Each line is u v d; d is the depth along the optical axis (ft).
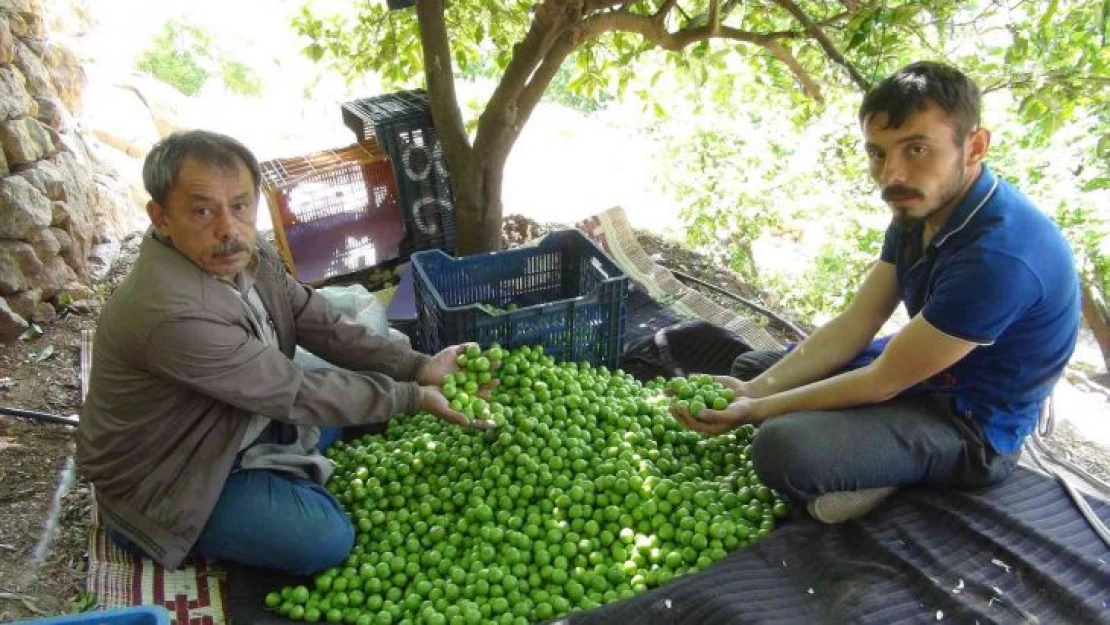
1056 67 15.76
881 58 15.52
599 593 11.01
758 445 11.28
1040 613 9.64
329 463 12.41
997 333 10.13
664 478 12.37
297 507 11.02
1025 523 10.77
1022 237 9.97
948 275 10.24
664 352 16.39
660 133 29.09
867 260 27.22
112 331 10.03
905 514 11.35
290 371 10.64
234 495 10.87
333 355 12.77
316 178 18.39
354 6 22.61
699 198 27.07
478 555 11.45
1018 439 11.35
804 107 21.22
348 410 11.05
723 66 20.21
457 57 21.39
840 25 16.88
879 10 14.11
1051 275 10.07
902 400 11.61
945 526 11.06
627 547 11.55
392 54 21.07
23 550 11.19
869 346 13.21
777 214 27.12
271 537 10.83
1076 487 11.87
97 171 22.11
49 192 17.69
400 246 20.12
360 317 15.37
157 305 9.69
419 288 15.88
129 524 10.79
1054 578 9.93
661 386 15.02
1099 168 23.06
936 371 10.58
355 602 11.05
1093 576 9.96
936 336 10.27
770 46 17.10
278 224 18.48
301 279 18.98
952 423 11.23
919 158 9.76
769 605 9.98
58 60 21.98
